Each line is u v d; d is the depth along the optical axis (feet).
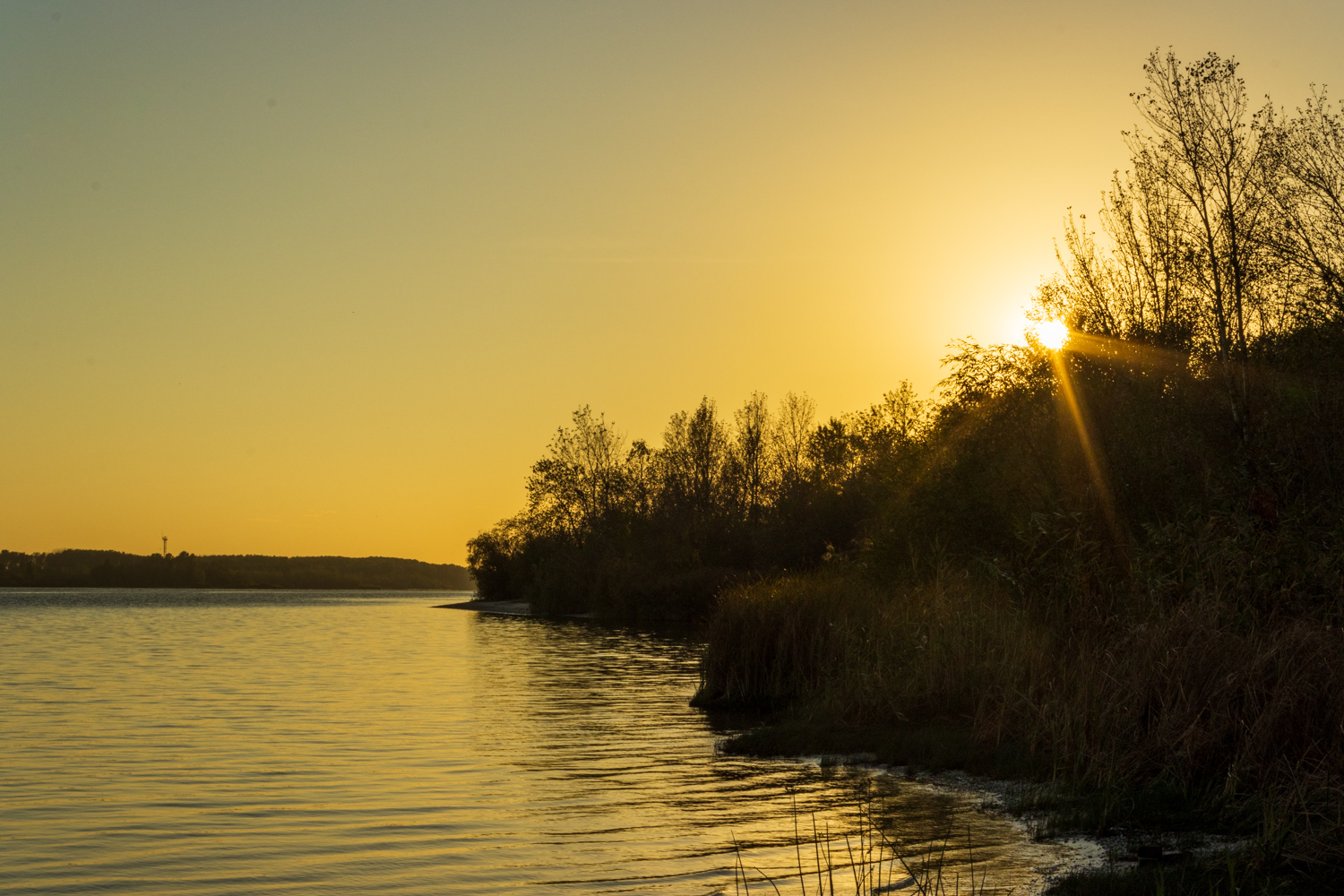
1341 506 51.78
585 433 290.56
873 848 32.50
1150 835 31.24
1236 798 32.22
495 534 392.68
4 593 645.51
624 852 32.83
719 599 78.07
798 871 30.37
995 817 36.22
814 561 182.19
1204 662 36.81
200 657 122.62
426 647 141.18
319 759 50.39
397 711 69.77
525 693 81.25
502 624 221.46
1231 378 66.13
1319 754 31.40
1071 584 53.01
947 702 52.54
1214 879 25.99
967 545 77.77
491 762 49.60
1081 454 68.90
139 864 32.04
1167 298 73.15
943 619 56.85
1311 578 43.01
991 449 78.18
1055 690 43.45
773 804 39.47
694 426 264.31
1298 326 67.41
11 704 73.41
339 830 36.17
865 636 63.00
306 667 107.76
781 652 68.54
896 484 87.97
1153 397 69.36
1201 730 34.68
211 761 49.93
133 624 218.59
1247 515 51.52
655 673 99.04
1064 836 32.50
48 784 44.19
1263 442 59.52
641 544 233.35
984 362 78.95
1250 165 72.18
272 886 29.71
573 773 46.47
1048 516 59.57
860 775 44.73
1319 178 70.59
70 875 30.91
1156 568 48.96
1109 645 43.88
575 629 189.67
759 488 252.62
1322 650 34.42
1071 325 74.23
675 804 39.78
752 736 54.08
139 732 59.62
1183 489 64.08
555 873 30.63
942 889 27.81
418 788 43.37
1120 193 76.23
